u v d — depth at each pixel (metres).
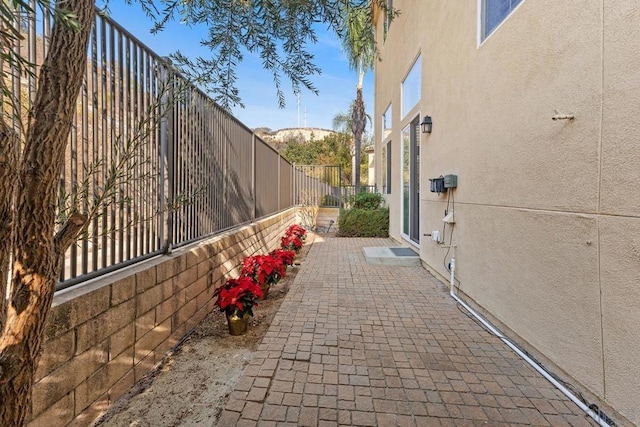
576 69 2.20
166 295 2.77
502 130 3.15
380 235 10.27
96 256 2.09
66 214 1.55
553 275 2.45
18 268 0.94
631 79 1.80
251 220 5.91
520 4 2.84
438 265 5.08
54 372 1.63
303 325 3.41
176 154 3.13
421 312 3.79
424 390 2.31
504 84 3.11
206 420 1.99
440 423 1.99
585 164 2.13
